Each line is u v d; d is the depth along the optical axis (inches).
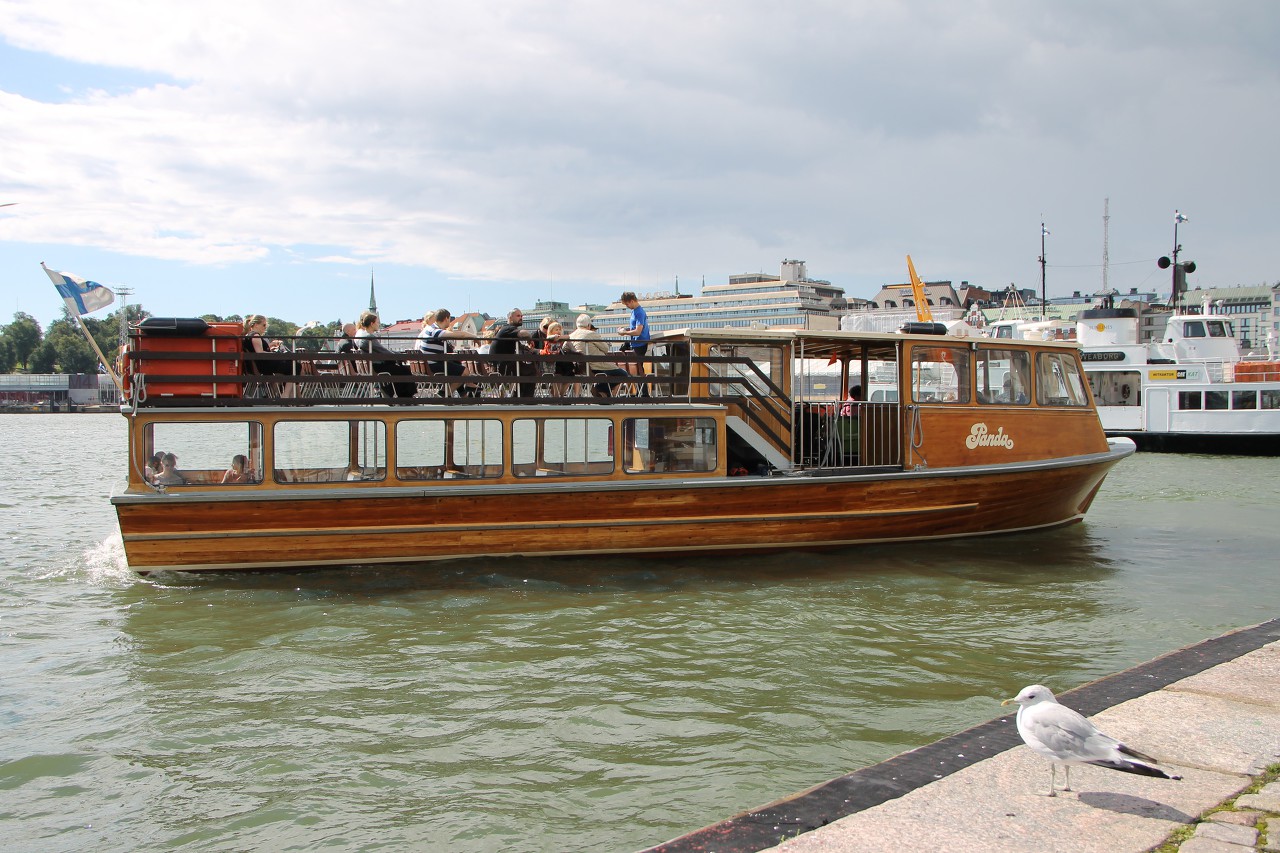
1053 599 464.1
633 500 514.9
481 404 505.7
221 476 471.5
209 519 466.6
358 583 473.4
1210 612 441.4
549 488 502.3
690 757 271.4
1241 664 251.6
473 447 501.0
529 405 508.7
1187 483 1002.7
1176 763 186.4
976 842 153.4
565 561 517.7
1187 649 267.7
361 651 372.8
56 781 260.5
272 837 229.0
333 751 278.4
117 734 292.4
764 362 553.3
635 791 250.1
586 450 515.5
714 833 158.7
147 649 376.5
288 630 400.5
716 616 424.2
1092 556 576.1
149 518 459.5
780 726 293.7
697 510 523.2
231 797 250.1
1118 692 229.3
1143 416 1448.1
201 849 224.1
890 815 163.9
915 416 564.7
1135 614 436.1
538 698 319.9
